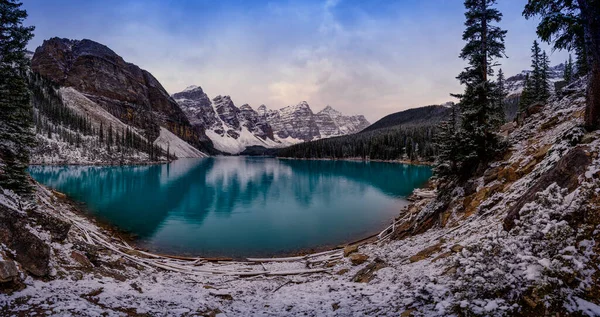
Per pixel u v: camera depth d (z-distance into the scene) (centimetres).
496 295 660
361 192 5691
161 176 8681
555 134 1559
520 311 598
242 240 2706
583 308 549
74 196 4709
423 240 1602
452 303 707
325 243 2609
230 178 8369
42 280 921
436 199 2148
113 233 2758
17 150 1723
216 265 1933
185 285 1373
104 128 17875
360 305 891
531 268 656
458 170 2081
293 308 976
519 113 2638
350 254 1917
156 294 1110
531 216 829
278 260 2066
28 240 945
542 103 2234
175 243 2597
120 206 4162
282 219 3550
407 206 4059
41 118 12438
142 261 1720
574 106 1722
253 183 7181
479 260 777
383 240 2253
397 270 1202
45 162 9969
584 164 858
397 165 12119
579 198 757
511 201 1255
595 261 622
